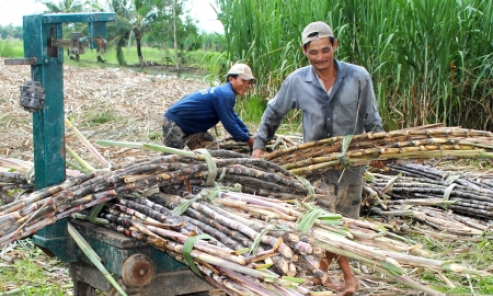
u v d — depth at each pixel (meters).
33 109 3.51
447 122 8.34
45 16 3.41
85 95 12.17
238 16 10.09
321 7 8.59
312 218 3.13
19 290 4.18
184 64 23.81
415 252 3.16
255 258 2.79
